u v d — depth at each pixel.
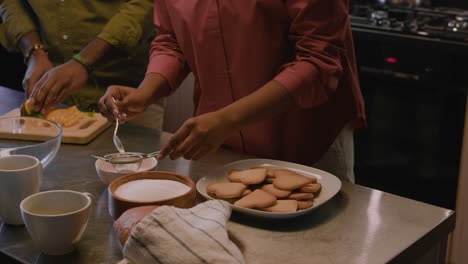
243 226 0.99
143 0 1.84
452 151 2.46
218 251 0.82
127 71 1.98
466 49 2.32
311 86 1.20
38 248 0.91
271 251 0.91
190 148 1.12
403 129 2.59
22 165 1.03
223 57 1.38
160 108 1.97
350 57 1.40
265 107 1.16
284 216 0.98
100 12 1.89
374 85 2.65
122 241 0.88
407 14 2.72
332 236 0.96
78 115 1.58
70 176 1.22
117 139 1.35
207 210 0.91
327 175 1.16
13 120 1.41
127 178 1.06
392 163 2.65
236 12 1.32
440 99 2.44
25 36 1.89
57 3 1.86
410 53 2.49
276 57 1.34
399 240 0.96
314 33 1.21
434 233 1.01
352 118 1.43
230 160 1.34
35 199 0.91
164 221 0.83
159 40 1.56
